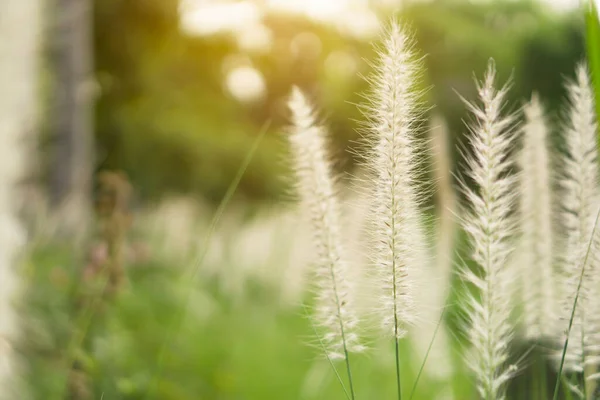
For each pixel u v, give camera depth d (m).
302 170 0.72
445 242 0.77
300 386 1.47
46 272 1.45
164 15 7.38
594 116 0.74
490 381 0.71
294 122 0.72
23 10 1.41
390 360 1.20
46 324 1.25
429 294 0.74
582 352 0.73
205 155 7.10
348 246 0.71
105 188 1.29
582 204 0.74
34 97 1.52
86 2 3.50
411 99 0.68
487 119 0.68
